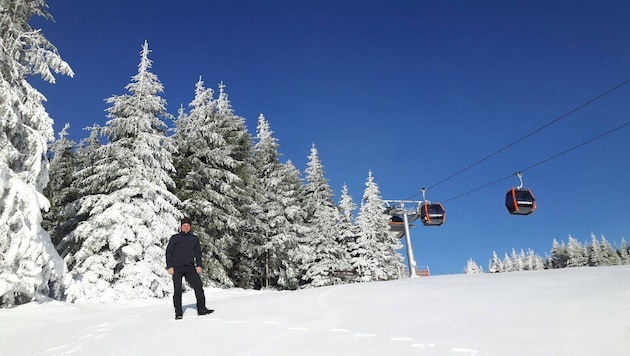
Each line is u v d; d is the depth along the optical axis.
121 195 16.73
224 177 23.45
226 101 27.94
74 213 17.45
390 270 37.94
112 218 15.88
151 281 15.46
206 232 21.75
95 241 15.63
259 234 27.83
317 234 33.94
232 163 23.11
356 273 35.31
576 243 87.12
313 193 37.38
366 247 36.91
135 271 15.30
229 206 22.34
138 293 14.88
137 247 15.91
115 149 17.86
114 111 18.73
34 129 11.96
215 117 25.12
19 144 11.55
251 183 26.52
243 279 26.53
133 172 17.47
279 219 28.31
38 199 10.04
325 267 32.22
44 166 11.83
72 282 11.13
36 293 9.43
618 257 82.50
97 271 14.88
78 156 26.53
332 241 34.16
